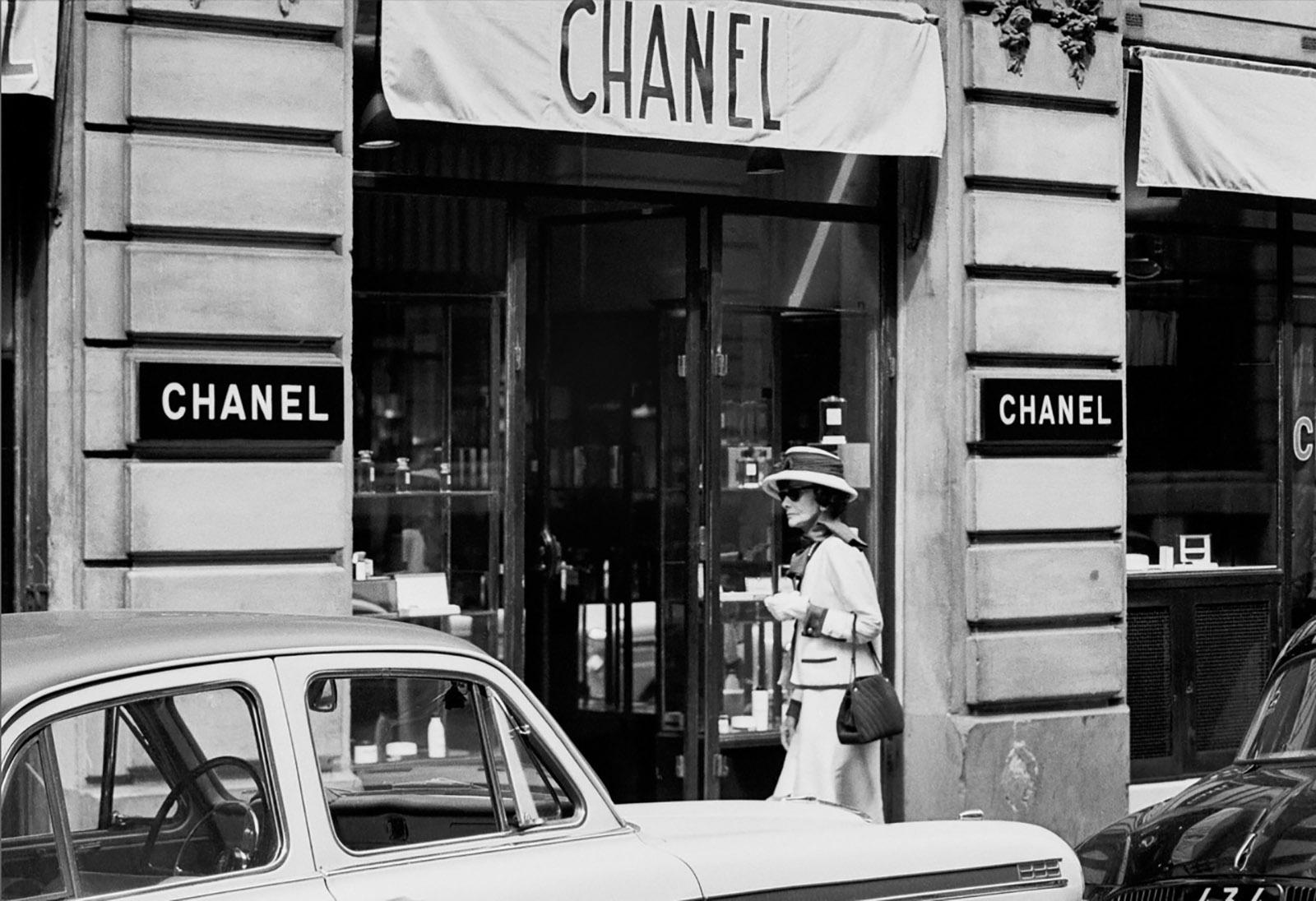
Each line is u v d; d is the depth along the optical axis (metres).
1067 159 10.89
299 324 8.50
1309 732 7.08
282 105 8.49
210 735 4.25
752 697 10.64
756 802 6.10
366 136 9.18
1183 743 12.12
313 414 8.48
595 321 11.05
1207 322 12.27
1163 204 12.05
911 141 10.34
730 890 4.90
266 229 8.44
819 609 8.85
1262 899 6.00
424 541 9.59
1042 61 10.81
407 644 4.63
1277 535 12.59
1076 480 10.85
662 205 10.38
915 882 5.27
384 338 9.50
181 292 8.23
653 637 10.76
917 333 10.73
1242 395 12.45
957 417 10.60
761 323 10.68
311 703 4.43
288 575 8.41
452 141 9.65
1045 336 10.76
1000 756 10.52
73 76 8.10
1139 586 11.93
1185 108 11.36
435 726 4.71
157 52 8.22
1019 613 10.63
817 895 5.07
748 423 10.64
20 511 8.14
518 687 4.82
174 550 8.18
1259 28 11.96
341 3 8.64
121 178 8.20
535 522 11.27
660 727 10.61
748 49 9.84
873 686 8.80
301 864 4.30
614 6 9.44
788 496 9.04
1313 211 12.70
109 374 8.14
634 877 4.73
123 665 4.13
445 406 9.66
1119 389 10.99
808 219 10.80
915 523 10.73
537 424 11.15
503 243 9.87
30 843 3.90
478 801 4.71
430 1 8.91
